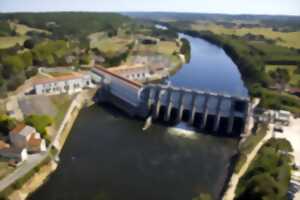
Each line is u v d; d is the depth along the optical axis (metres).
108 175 106.62
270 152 106.19
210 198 90.81
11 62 188.38
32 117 124.56
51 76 185.38
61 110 150.00
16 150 102.38
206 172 110.81
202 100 167.00
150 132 144.62
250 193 82.31
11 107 145.62
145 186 101.38
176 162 117.25
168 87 153.75
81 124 149.75
